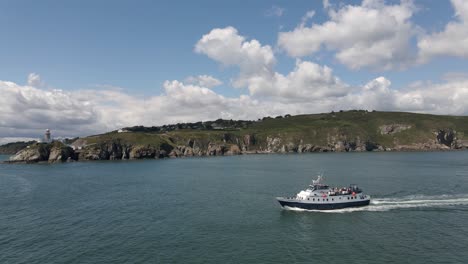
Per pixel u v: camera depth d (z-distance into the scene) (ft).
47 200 328.49
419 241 194.90
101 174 560.61
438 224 226.99
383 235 206.69
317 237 205.67
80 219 252.83
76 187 411.75
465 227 219.61
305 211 266.57
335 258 173.27
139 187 404.57
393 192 336.08
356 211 263.90
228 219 247.70
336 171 541.34
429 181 409.08
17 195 362.12
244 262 170.40
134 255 180.65
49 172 610.24
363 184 390.42
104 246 194.29
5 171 652.07
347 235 208.13
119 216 260.01
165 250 187.11
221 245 193.88
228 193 353.72
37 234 217.97
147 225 234.38
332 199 268.62
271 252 182.91
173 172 581.53
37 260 176.35
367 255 176.35
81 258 177.88
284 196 331.98
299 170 577.02
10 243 201.87
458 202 289.33
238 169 621.72
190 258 176.04
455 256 172.86
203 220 245.24
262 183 423.64
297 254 179.52
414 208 270.46
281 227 226.99
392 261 168.14
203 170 614.34
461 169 548.31
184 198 328.29
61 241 203.72
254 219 246.68
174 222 241.14
